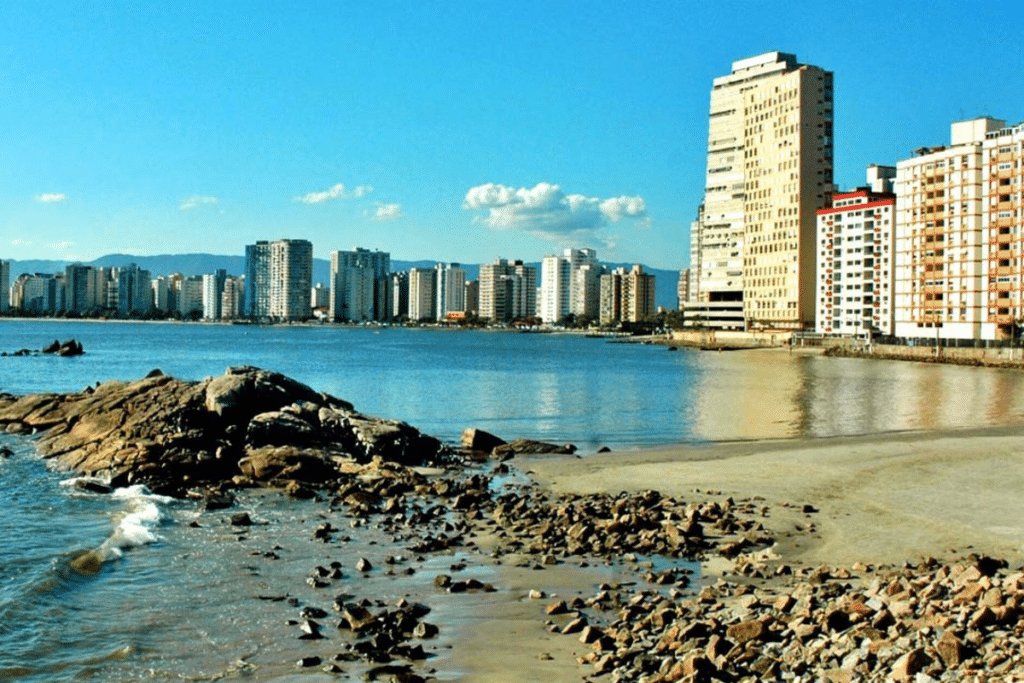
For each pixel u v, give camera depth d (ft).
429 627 67.56
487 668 60.13
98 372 440.45
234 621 71.00
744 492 127.03
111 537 97.25
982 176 606.96
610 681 56.75
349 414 171.42
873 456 160.86
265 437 154.20
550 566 87.81
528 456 169.68
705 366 557.74
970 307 612.29
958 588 65.72
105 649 64.95
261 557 91.25
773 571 83.92
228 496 124.67
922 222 652.48
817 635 59.57
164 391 168.86
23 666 61.67
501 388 360.48
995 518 106.83
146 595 77.82
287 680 59.00
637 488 132.46
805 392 346.74
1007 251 589.73
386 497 127.95
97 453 146.41
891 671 50.93
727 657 56.90
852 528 101.96
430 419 244.42
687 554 91.61
